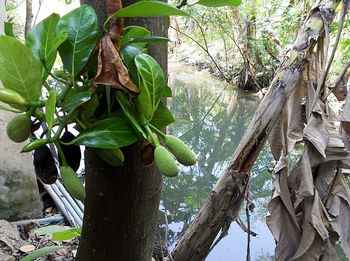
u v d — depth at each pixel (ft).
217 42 27.78
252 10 20.68
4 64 1.74
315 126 4.00
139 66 1.77
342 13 3.42
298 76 3.57
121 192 2.27
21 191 7.02
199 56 30.17
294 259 4.08
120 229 2.38
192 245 3.92
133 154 2.18
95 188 2.32
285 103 3.59
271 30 19.58
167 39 1.91
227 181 3.67
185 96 23.72
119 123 1.88
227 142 16.51
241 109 21.34
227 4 2.18
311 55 3.98
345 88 4.11
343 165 4.16
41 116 1.90
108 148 1.87
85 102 1.90
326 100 4.15
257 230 9.13
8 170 6.86
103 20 2.05
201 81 27.07
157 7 1.68
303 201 4.18
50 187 7.87
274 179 4.17
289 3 19.04
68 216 7.17
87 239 2.50
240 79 23.86
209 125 18.65
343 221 4.15
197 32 25.46
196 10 21.01
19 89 1.80
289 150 4.10
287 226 4.15
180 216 9.75
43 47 1.87
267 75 22.11
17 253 6.05
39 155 2.11
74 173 1.93
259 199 10.63
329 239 4.26
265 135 3.57
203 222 3.81
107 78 1.75
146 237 2.48
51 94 1.73
